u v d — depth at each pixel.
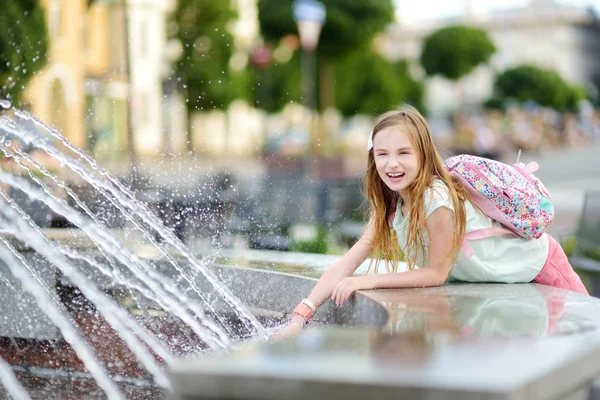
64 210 3.38
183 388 1.42
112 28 12.73
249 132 24.42
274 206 7.83
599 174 22.16
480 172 2.86
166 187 5.74
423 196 2.71
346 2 22.39
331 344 1.57
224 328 3.10
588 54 51.72
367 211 3.24
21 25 9.94
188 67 19.58
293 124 26.75
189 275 3.47
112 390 2.63
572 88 37.25
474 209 2.85
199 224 5.19
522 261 2.88
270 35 23.17
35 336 3.10
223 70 20.06
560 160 29.12
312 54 23.38
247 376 1.37
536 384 1.35
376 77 27.92
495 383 1.29
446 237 2.70
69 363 2.87
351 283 2.58
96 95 10.49
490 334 1.73
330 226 7.80
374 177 2.95
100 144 10.00
